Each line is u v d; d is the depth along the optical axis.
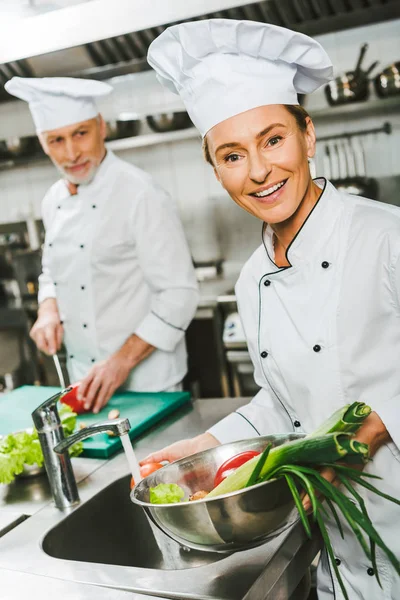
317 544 1.11
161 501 0.88
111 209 2.23
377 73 3.28
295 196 1.06
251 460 0.85
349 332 1.11
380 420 1.00
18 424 1.87
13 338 3.69
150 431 1.66
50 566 0.99
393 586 1.12
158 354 2.24
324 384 1.15
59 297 2.40
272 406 1.33
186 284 2.20
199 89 1.06
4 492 1.35
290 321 1.18
